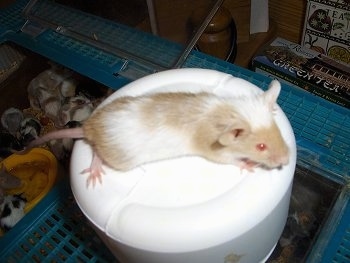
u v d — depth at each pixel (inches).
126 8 10.0
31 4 11.4
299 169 7.4
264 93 5.8
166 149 5.7
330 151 7.3
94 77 9.4
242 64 11.6
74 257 7.9
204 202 5.2
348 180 7.0
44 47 10.4
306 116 7.9
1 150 13.4
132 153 5.8
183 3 9.0
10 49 13.0
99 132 6.0
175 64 8.7
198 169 5.6
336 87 9.9
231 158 5.6
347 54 11.1
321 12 10.7
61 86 13.6
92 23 10.5
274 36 12.4
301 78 10.4
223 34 10.1
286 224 7.5
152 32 9.8
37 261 7.9
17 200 11.1
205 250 5.0
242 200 5.1
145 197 5.4
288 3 11.8
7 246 8.1
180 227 5.0
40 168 12.4
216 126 5.5
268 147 5.4
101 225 5.4
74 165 6.1
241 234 5.1
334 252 6.3
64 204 8.6
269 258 7.3
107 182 5.7
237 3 11.1
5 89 13.8
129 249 5.3
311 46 11.8
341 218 6.7
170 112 5.8
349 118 7.7
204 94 6.0
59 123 13.2
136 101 6.1
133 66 9.3
